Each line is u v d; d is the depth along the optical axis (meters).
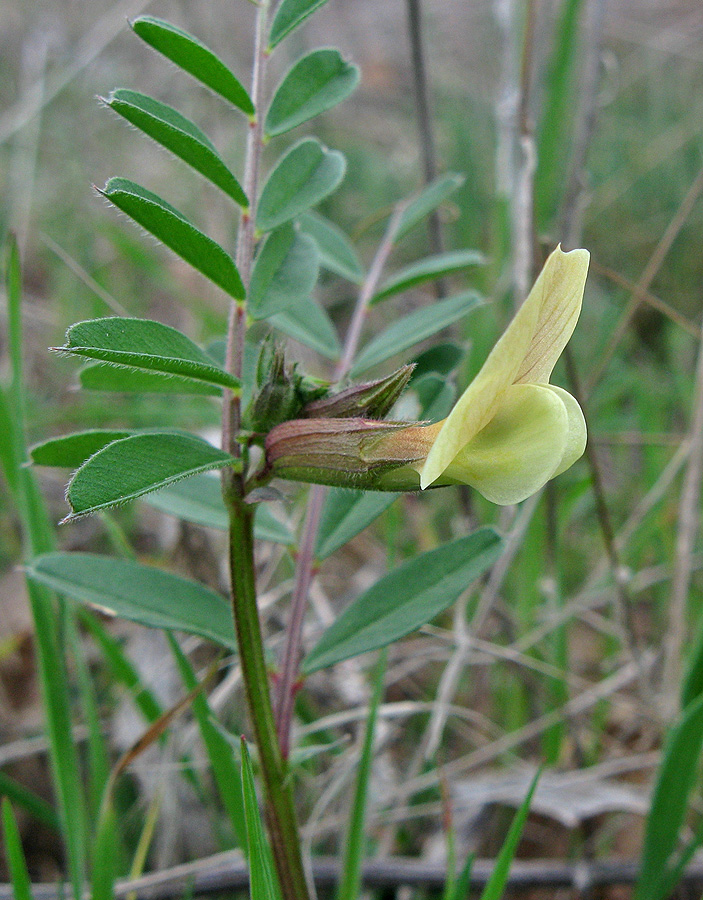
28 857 0.15
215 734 0.11
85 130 0.31
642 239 0.27
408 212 0.14
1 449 0.13
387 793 0.15
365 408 0.09
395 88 0.36
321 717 0.16
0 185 0.28
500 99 0.20
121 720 0.16
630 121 0.31
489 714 0.17
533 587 0.16
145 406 0.18
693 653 0.13
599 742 0.16
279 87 0.10
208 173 0.10
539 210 0.19
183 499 0.12
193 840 0.14
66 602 0.13
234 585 0.09
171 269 0.27
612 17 0.36
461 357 0.12
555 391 0.09
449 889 0.11
